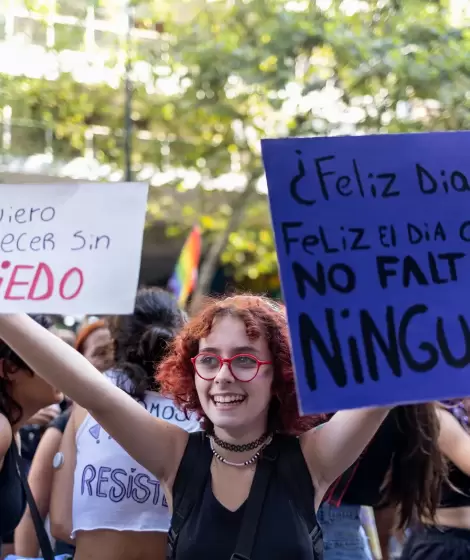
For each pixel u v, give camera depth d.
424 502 2.63
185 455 2.10
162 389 2.31
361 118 8.58
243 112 8.87
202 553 1.95
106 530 2.38
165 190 10.48
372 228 1.95
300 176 1.94
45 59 8.76
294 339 1.84
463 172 2.03
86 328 3.27
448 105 8.46
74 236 2.00
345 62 8.11
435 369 1.90
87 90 8.80
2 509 2.27
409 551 2.92
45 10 8.60
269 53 8.01
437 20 8.29
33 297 1.98
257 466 2.03
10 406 2.34
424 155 2.02
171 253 12.25
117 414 2.08
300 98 8.41
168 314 2.70
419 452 2.58
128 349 2.61
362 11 8.37
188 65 8.29
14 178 9.34
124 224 1.98
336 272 1.91
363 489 2.68
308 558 1.94
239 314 2.05
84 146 9.51
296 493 2.02
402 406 2.57
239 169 10.06
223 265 12.34
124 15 8.68
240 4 8.23
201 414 2.20
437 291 1.95
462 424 2.74
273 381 2.08
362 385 1.85
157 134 9.54
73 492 2.46
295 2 8.32
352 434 2.02
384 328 1.90
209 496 2.02
